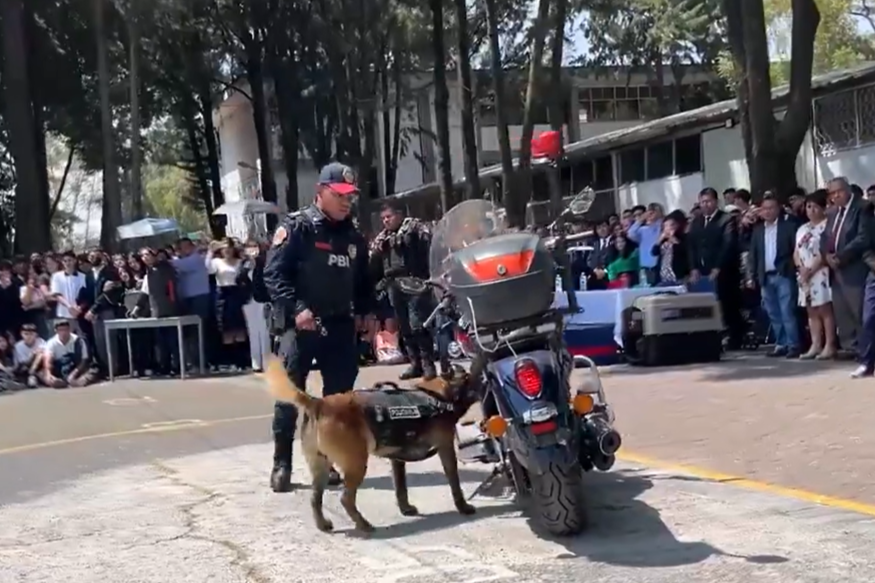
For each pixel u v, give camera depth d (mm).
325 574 5254
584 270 15867
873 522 5660
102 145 36469
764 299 12883
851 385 9883
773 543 5375
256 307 15828
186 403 12352
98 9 32406
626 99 47406
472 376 6012
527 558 5344
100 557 5750
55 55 36125
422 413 6102
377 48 36625
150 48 39969
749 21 16719
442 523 6164
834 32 42781
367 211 33938
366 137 36406
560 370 5547
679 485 6730
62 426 11047
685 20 38625
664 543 5469
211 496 7211
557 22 25812
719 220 13914
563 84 44312
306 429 6082
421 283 6367
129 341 15844
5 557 5816
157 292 15688
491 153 42656
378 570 5277
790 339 12547
